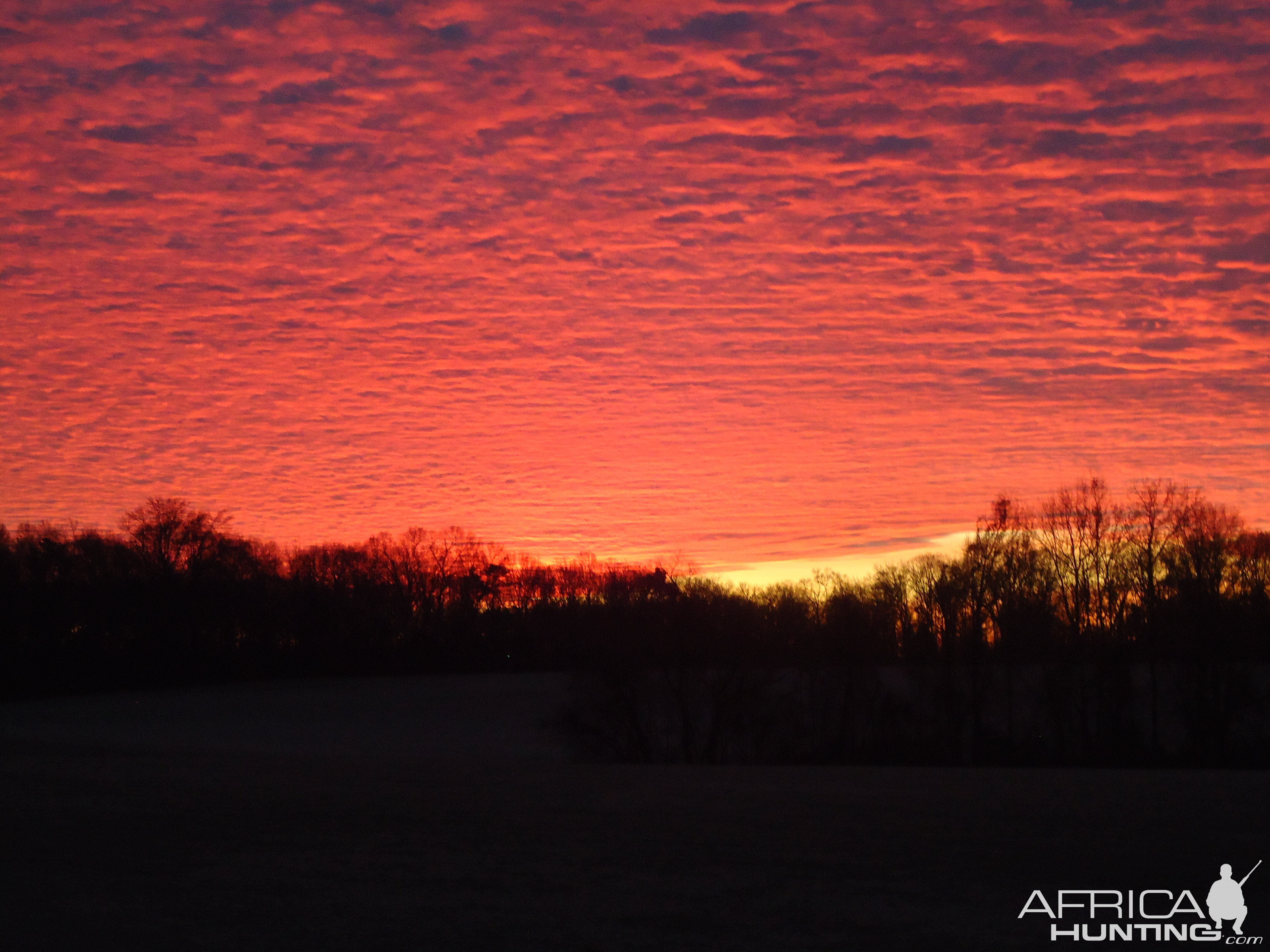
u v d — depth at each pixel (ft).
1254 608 255.09
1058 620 294.46
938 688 231.30
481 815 78.18
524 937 47.62
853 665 232.73
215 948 45.55
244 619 411.34
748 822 75.56
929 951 46.52
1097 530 304.09
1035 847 66.90
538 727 253.24
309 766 119.85
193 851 64.34
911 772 121.70
